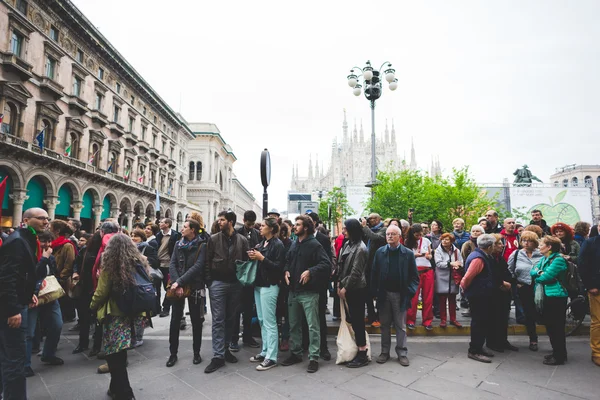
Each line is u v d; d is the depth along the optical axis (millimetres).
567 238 6512
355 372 4586
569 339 6137
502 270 5398
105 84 28125
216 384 4203
